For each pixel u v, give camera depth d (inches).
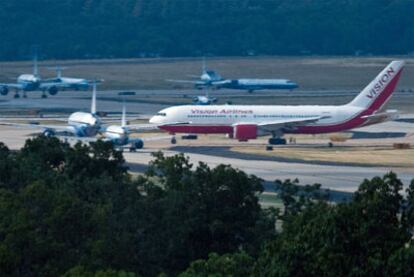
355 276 6648.6
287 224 7642.7
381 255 6747.1
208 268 7190.0
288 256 6865.2
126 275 6845.5
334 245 6850.4
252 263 7308.1
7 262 7549.2
